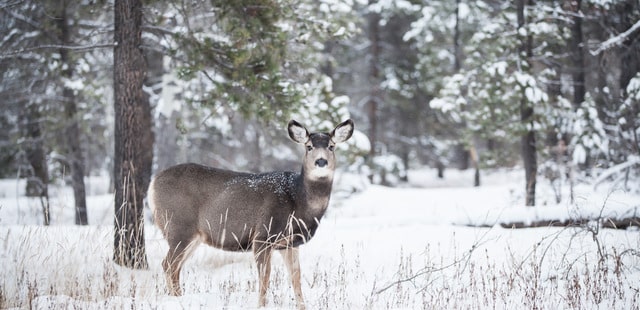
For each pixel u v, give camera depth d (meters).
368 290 7.77
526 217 10.62
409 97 27.30
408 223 11.59
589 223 9.91
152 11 10.09
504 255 9.17
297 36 11.16
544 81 14.75
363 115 29.16
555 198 14.45
